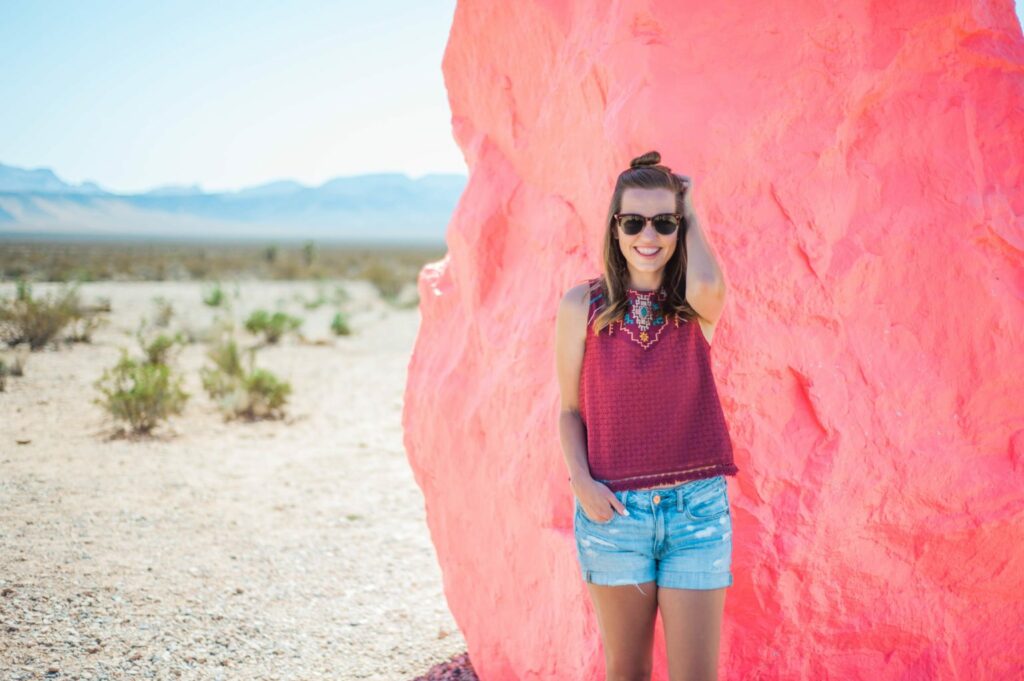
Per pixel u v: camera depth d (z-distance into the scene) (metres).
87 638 4.00
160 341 13.56
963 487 2.47
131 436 8.90
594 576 2.15
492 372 3.20
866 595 2.50
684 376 2.14
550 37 3.11
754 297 2.55
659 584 2.10
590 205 2.81
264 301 27.95
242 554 5.47
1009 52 2.60
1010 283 2.52
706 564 2.05
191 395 10.94
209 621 4.31
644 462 2.11
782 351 2.54
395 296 31.67
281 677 3.71
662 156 2.53
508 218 3.33
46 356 14.03
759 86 2.53
